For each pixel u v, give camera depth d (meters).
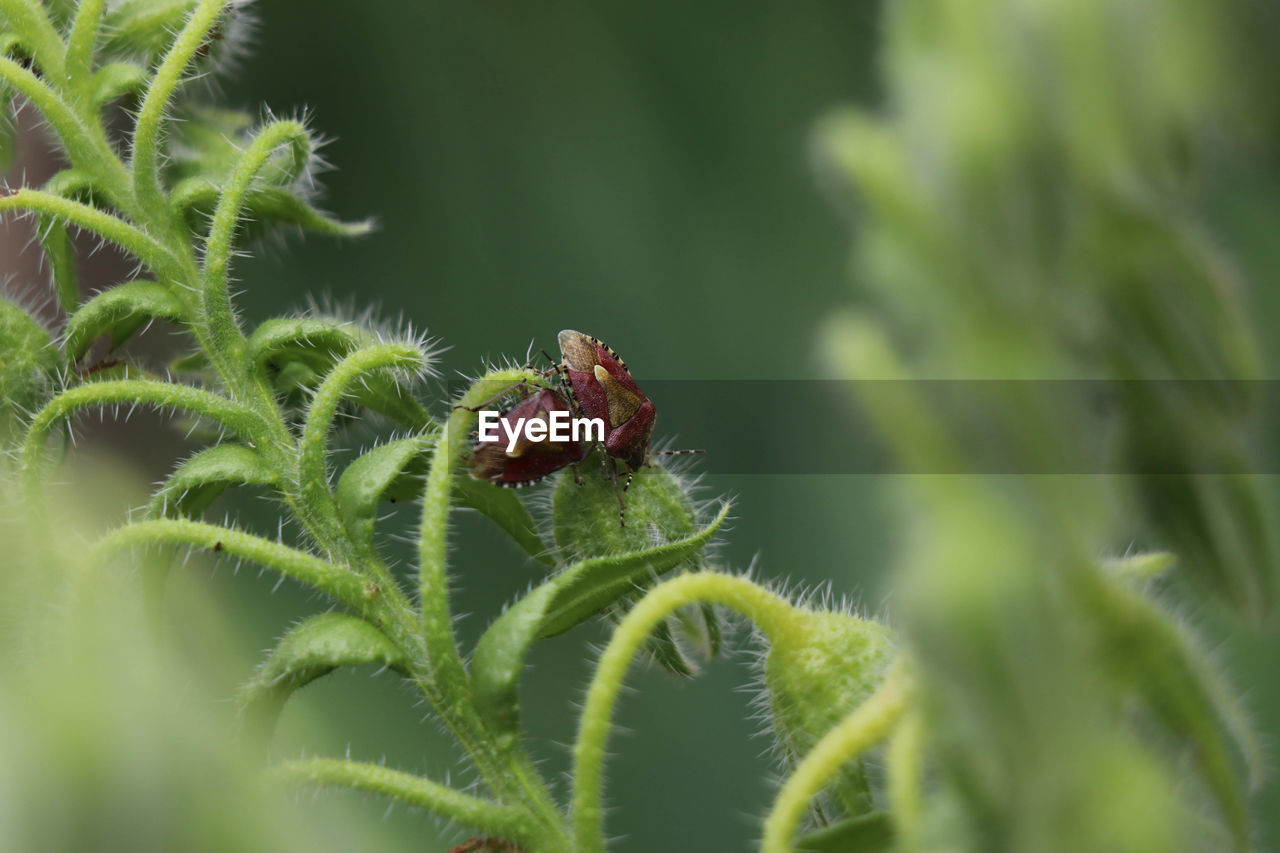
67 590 0.28
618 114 0.48
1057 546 0.17
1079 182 0.17
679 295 0.47
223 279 0.29
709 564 0.29
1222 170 0.18
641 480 0.29
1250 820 0.24
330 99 0.51
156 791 0.25
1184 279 0.19
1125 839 0.18
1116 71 0.17
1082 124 0.17
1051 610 0.18
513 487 0.29
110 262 0.31
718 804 0.41
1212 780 0.24
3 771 0.24
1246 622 0.23
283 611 0.35
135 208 0.29
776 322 0.44
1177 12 0.16
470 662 0.28
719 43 0.48
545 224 0.49
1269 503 0.21
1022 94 0.17
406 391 0.29
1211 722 0.24
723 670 0.42
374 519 0.29
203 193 0.29
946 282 0.17
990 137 0.17
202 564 0.33
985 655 0.18
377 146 0.50
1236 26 0.16
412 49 0.51
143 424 0.34
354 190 0.51
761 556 0.38
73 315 0.29
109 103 0.30
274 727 0.28
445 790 0.28
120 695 0.25
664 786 0.41
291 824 0.25
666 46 0.48
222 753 0.25
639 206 0.48
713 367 0.45
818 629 0.28
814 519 0.37
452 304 0.49
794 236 0.46
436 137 0.50
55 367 0.29
